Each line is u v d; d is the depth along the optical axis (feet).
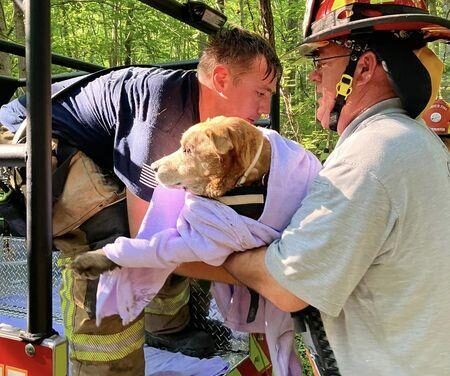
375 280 4.96
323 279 4.91
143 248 5.72
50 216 5.48
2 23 28.50
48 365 5.49
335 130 5.93
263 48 7.01
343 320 5.20
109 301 6.14
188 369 7.91
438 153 5.11
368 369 5.01
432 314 4.81
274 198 5.76
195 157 5.68
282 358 6.30
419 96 5.26
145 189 6.27
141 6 33.65
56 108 7.06
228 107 6.92
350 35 5.49
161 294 8.39
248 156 5.71
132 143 6.46
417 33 5.41
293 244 5.08
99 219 6.83
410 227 4.82
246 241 5.58
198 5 9.30
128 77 6.87
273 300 5.35
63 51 37.32
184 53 39.50
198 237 5.61
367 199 4.79
